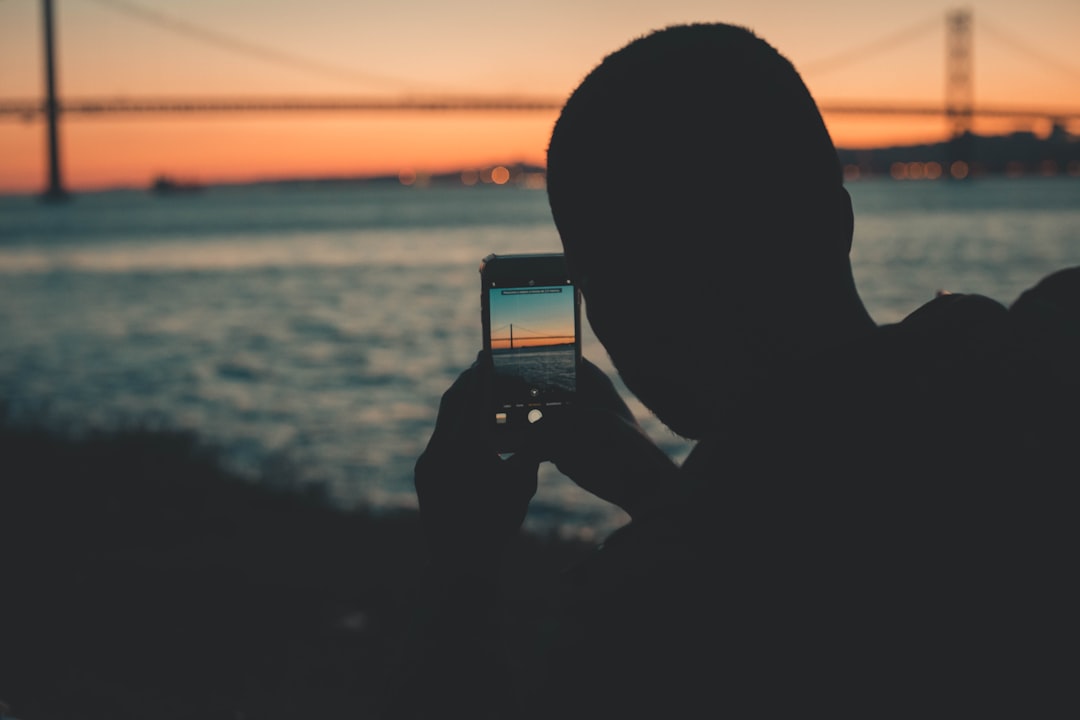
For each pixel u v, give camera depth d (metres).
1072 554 0.61
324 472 11.16
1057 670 0.60
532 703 0.66
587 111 0.70
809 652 0.61
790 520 0.62
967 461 0.61
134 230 113.12
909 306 27.19
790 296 0.68
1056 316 0.72
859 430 0.62
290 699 4.09
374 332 26.53
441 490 0.78
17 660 4.45
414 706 0.69
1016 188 186.12
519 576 5.88
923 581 0.60
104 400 16.86
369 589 5.71
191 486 8.38
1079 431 0.62
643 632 0.63
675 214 0.67
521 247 68.69
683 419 0.74
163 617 5.15
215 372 20.22
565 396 1.01
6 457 9.27
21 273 52.66
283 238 90.31
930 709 0.60
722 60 0.68
